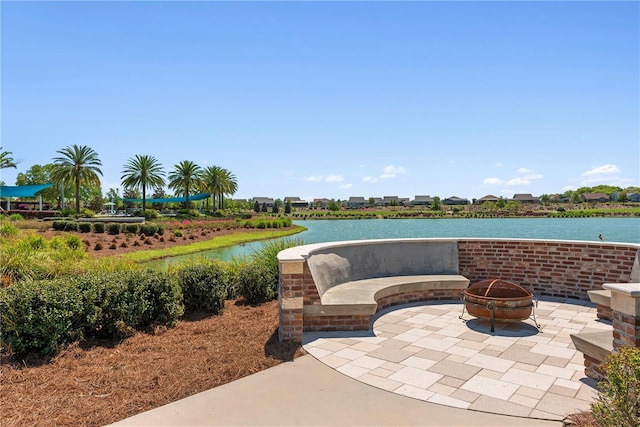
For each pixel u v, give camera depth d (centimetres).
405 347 486
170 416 322
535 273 757
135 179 5856
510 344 496
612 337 385
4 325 435
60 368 418
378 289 635
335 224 7531
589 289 707
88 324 488
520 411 330
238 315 639
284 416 322
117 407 337
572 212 9544
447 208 11888
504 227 5703
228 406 338
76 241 1936
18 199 7969
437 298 739
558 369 417
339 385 380
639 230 4666
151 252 2412
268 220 6109
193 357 450
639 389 229
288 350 471
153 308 562
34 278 782
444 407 338
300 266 496
